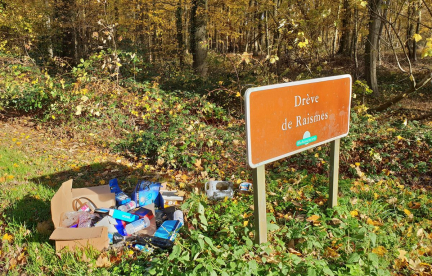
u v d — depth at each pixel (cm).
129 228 356
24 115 898
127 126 796
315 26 827
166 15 1895
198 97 867
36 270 307
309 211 364
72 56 1475
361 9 924
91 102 816
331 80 337
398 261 300
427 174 532
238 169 556
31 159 610
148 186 438
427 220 378
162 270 276
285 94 292
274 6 1010
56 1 1530
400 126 671
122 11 1814
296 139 310
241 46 2366
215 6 1505
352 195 437
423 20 1684
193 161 568
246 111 264
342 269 275
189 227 353
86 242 321
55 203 343
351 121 689
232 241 315
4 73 870
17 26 1374
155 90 926
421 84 734
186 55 1625
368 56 1155
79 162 611
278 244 315
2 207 427
